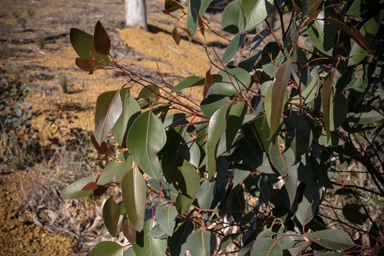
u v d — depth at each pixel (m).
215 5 14.73
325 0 0.92
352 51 1.00
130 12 9.70
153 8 14.62
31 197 3.05
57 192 3.15
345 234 0.98
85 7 12.60
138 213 0.79
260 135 0.83
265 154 0.87
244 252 1.03
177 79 6.44
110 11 12.32
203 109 0.90
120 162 0.98
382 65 1.05
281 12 0.88
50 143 3.81
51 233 2.78
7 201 2.95
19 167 3.36
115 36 8.70
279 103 0.61
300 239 1.03
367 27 0.94
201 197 1.06
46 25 8.99
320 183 1.00
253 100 0.99
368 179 2.41
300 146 0.81
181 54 8.49
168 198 1.13
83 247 2.67
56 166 3.47
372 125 1.17
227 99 0.92
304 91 0.88
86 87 5.48
